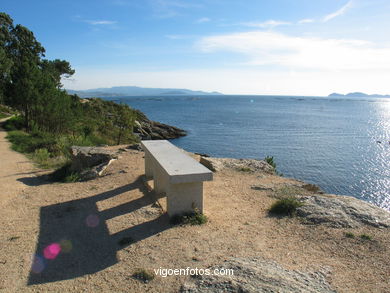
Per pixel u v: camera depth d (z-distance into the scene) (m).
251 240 5.22
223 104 157.38
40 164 12.65
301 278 3.87
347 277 4.05
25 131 24.69
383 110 126.69
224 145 36.72
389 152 33.38
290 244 5.10
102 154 11.23
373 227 5.71
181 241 5.13
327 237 5.32
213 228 5.72
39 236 5.56
